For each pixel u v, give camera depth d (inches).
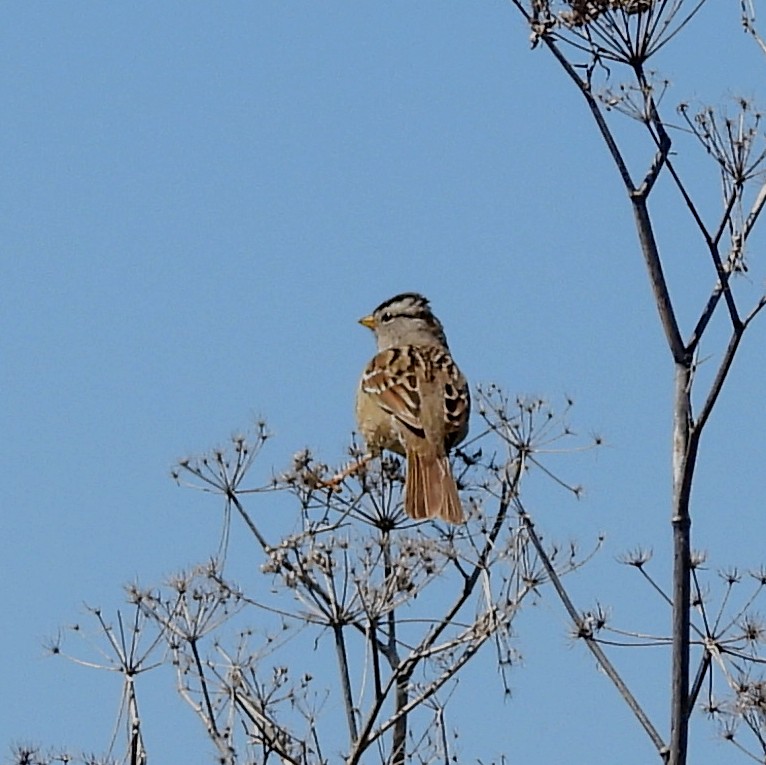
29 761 456.8
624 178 465.4
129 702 458.3
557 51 471.8
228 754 447.8
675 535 451.8
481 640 431.8
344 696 457.4
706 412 451.5
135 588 464.8
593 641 474.0
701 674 478.0
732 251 457.7
